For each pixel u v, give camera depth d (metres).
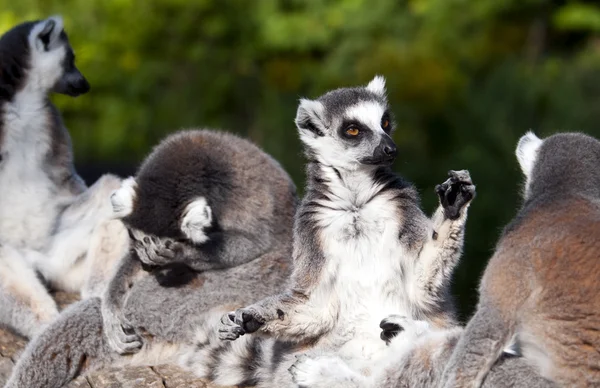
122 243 15.06
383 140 11.69
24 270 15.18
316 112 12.20
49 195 16.80
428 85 32.28
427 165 28.80
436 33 34.72
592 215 9.88
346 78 33.88
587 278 9.40
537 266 9.65
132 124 32.34
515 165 26.88
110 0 31.69
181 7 32.91
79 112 32.03
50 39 17.42
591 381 9.34
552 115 29.44
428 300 11.35
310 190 11.92
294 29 34.50
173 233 12.64
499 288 9.79
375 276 11.35
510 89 30.14
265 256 12.98
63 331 12.95
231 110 35.16
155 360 12.90
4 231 16.50
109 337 12.92
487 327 9.69
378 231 11.45
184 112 33.94
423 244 11.34
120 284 13.12
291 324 11.27
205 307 12.64
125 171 22.92
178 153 13.00
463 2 35.22
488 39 35.62
